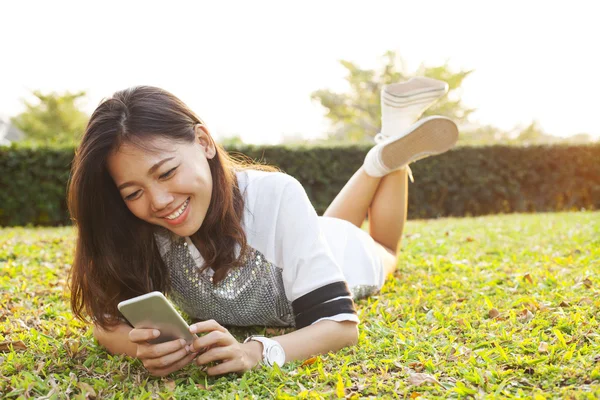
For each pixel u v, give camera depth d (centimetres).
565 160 1051
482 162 1021
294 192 216
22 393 181
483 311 255
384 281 315
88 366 210
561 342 198
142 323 179
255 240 217
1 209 834
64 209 856
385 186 337
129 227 211
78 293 223
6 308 280
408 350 207
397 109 347
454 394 169
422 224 685
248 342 199
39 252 423
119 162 183
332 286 209
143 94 188
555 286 288
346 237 299
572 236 466
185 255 220
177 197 187
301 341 201
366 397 170
